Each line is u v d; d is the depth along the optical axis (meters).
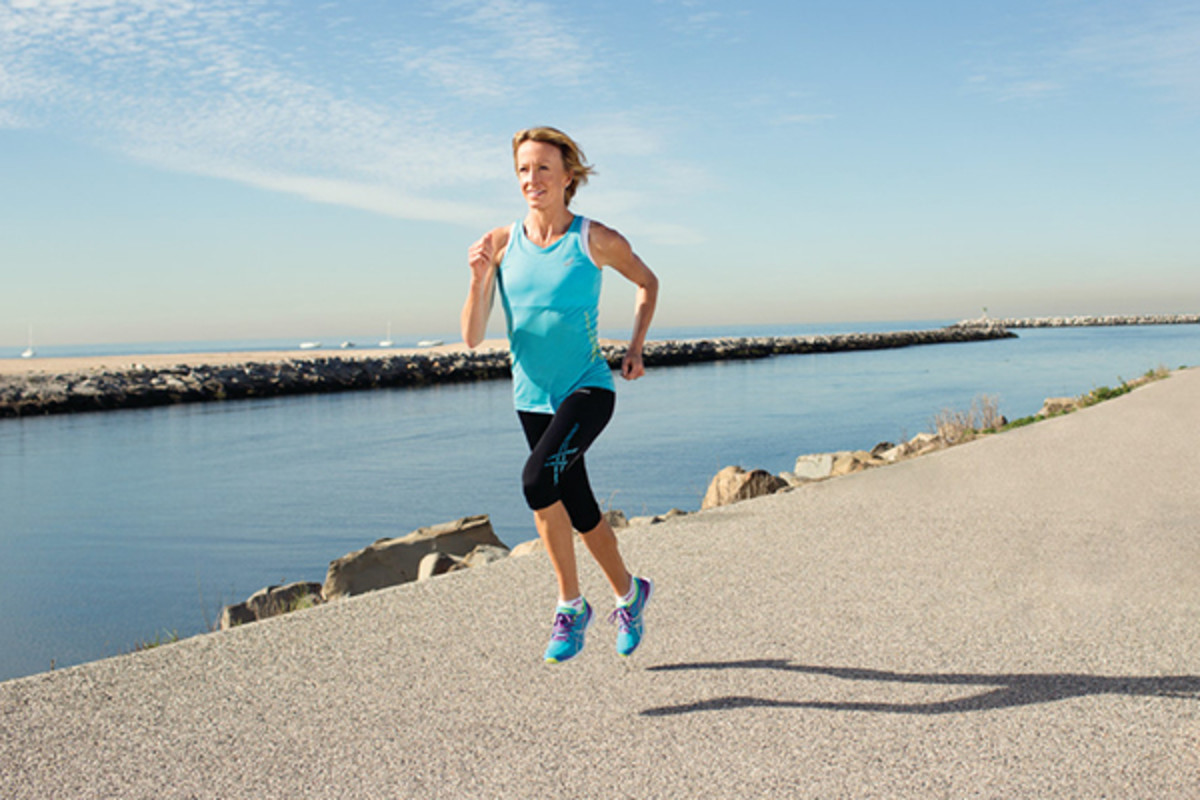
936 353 56.03
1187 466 7.31
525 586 4.43
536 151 2.98
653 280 3.17
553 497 2.87
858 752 2.47
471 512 10.95
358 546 9.31
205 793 2.36
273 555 8.97
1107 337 83.06
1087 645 3.28
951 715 2.70
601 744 2.58
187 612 7.08
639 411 22.22
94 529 10.10
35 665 5.88
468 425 20.59
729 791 2.27
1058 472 7.24
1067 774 2.31
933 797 2.21
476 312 3.12
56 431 20.19
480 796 2.29
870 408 22.22
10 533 9.94
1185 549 4.68
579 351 3.07
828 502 6.36
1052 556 4.63
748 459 14.20
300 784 2.39
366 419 22.22
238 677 3.25
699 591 4.20
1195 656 3.13
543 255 3.03
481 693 3.02
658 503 10.68
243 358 51.22
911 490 6.70
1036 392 25.38
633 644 3.18
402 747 2.61
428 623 3.86
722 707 2.82
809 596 4.05
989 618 3.64
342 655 3.47
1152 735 2.53
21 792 2.38
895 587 4.15
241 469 14.29
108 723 2.85
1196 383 15.62
